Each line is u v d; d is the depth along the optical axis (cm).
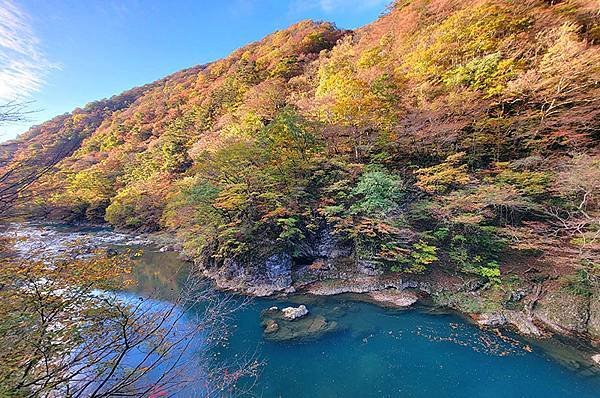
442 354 1029
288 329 1189
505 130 1698
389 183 1559
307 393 854
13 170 348
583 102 1534
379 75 2225
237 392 816
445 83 1978
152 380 557
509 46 1888
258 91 3441
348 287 1576
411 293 1493
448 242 1677
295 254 1769
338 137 2053
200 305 859
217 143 2580
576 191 1313
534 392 850
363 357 1016
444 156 1848
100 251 644
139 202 3161
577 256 1236
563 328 1150
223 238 1809
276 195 1725
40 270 434
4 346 325
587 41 1722
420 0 3014
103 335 380
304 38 4797
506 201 1404
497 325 1202
